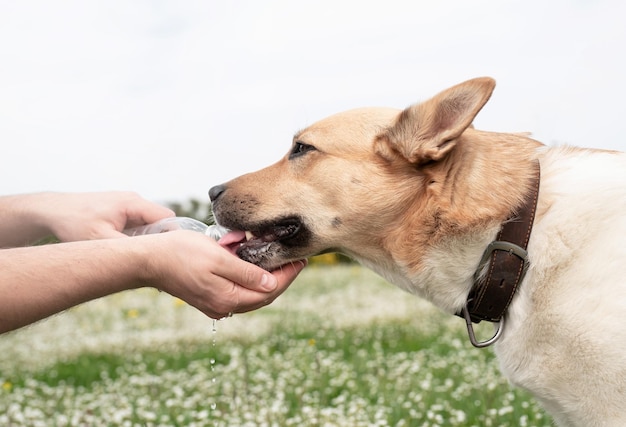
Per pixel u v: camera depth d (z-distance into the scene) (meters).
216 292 0.78
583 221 0.80
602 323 0.77
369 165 0.90
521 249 0.81
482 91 0.83
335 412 1.11
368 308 2.36
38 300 0.71
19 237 0.90
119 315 2.52
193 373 1.53
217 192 0.97
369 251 0.91
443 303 0.87
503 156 0.86
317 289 2.98
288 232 0.93
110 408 1.20
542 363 0.81
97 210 0.90
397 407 1.13
